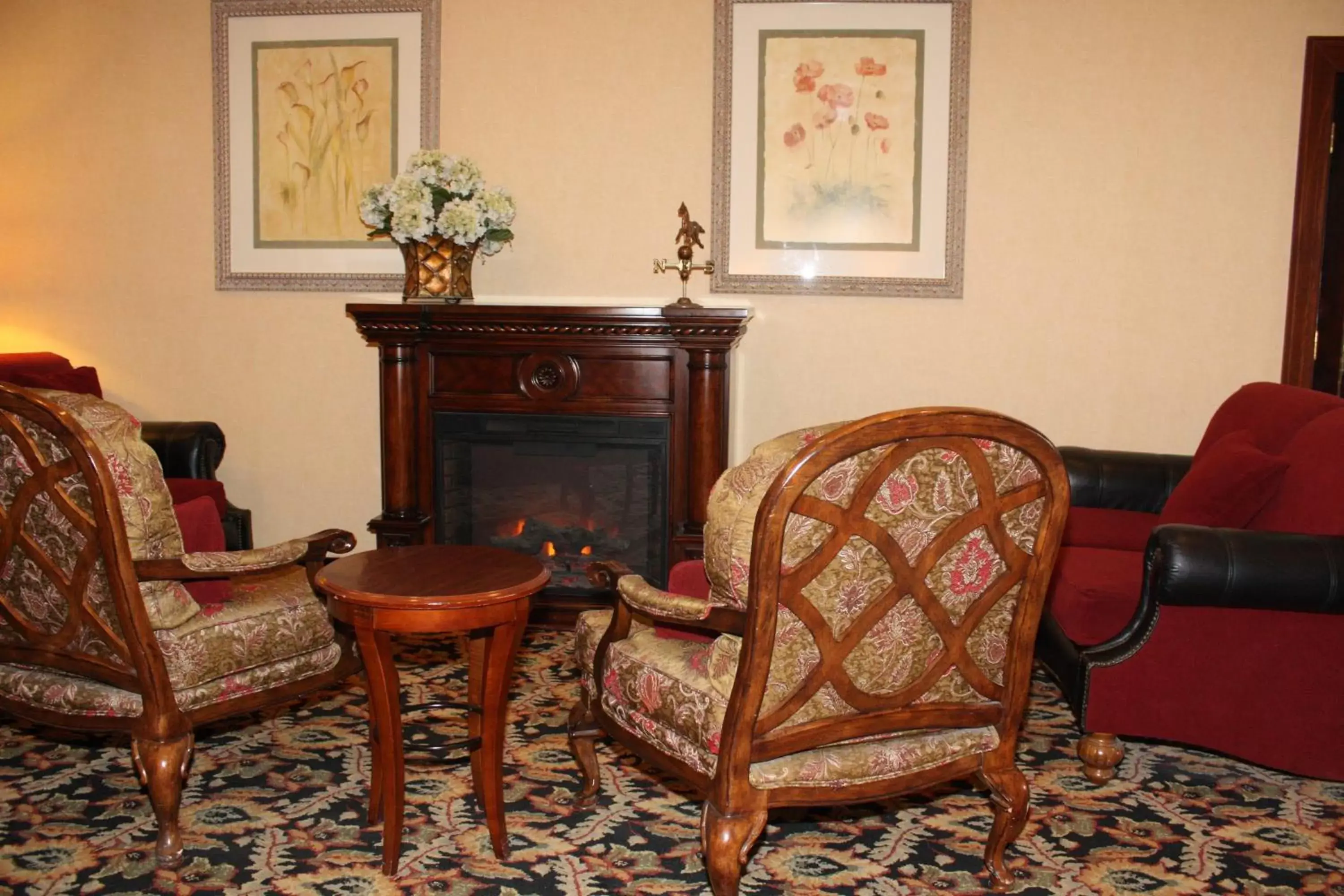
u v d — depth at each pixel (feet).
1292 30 13.05
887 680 6.46
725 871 6.33
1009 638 6.82
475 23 13.98
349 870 7.38
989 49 13.39
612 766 9.23
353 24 14.15
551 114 13.98
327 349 14.66
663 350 12.60
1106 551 10.68
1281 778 9.13
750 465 6.19
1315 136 13.08
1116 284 13.52
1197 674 8.60
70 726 7.72
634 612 7.48
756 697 6.10
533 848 7.73
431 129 14.14
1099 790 8.85
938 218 13.58
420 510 13.26
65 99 14.75
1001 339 13.71
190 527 8.58
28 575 7.50
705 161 13.84
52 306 15.08
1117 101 13.32
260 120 14.40
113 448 7.06
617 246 14.06
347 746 9.53
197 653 7.61
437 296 13.21
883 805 8.58
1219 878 7.41
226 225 14.60
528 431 12.96
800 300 13.89
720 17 13.57
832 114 13.58
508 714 10.36
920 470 5.95
